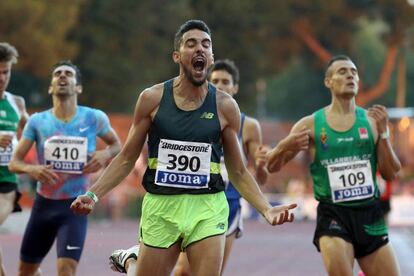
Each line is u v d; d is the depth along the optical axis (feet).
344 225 92.84
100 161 106.32
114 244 209.15
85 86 459.32
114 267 87.25
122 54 465.06
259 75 534.37
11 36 404.57
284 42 551.18
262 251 208.64
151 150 77.82
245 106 540.52
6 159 108.17
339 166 94.32
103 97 461.78
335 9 555.28
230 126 77.97
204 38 76.13
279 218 75.20
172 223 76.79
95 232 258.16
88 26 458.91
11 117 110.42
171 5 477.77
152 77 470.39
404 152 452.35
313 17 556.92
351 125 94.73
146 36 469.57
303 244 231.91
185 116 76.95
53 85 106.42
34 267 107.86
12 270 151.33
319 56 575.38
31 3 403.95
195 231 76.38
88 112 107.65
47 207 104.83
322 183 94.68
